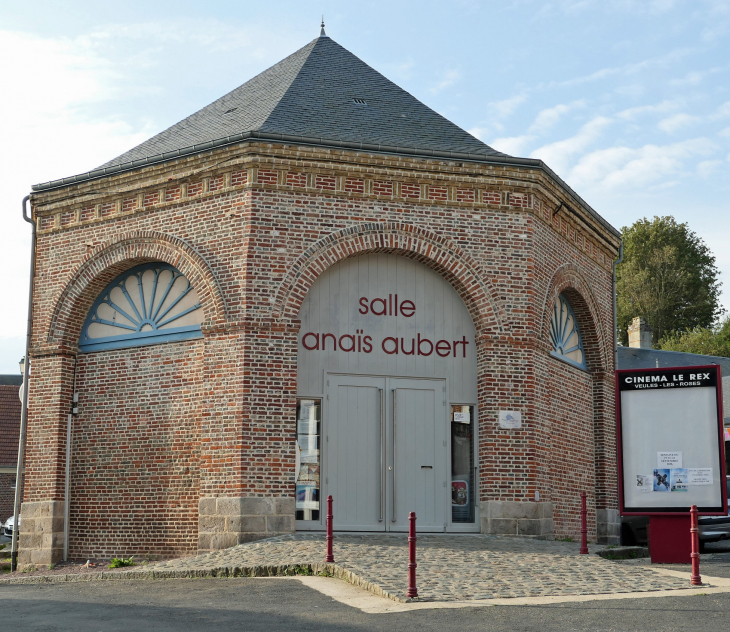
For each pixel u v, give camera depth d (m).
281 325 15.51
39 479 17.20
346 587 10.97
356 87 19.09
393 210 16.38
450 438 16.48
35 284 18.12
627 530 18.31
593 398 20.14
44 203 18.17
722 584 11.16
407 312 16.64
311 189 16.03
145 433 16.66
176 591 11.09
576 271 19.05
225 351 15.49
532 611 9.34
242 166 15.91
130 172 17.00
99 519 16.78
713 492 13.35
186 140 17.95
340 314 16.31
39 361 17.69
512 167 16.94
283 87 18.44
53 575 13.74
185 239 16.38
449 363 16.69
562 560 12.94
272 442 15.16
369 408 16.22
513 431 16.33
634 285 55.66
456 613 9.26
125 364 17.14
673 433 13.68
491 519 15.95
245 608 9.70
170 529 16.03
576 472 18.83
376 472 16.06
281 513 14.98
